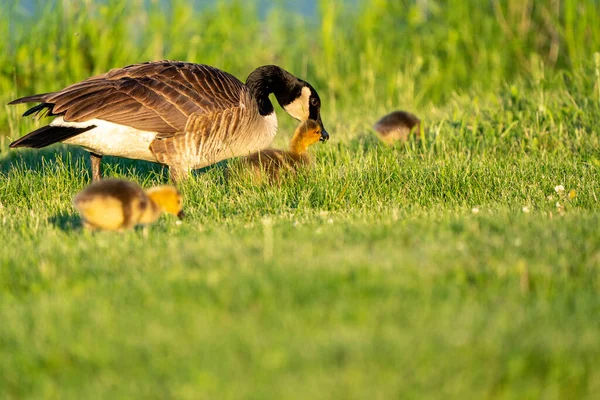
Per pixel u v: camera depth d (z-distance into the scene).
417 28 25.16
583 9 22.58
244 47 25.48
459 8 24.34
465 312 6.81
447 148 15.44
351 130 18.55
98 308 7.16
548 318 6.79
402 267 7.82
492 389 5.84
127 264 8.33
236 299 7.15
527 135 15.55
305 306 6.95
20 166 15.52
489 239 8.88
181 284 7.48
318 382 5.74
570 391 5.89
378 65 24.38
